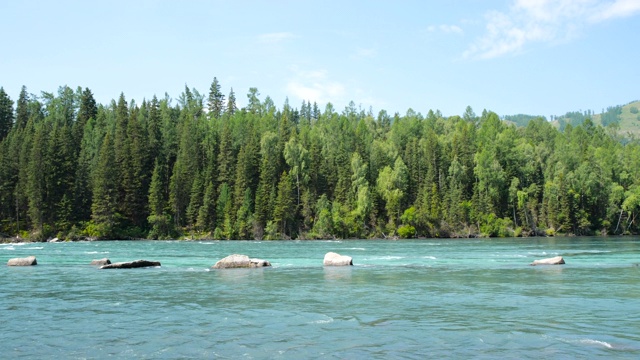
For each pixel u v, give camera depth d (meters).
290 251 65.50
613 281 29.05
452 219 125.19
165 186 128.38
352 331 16.33
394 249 69.38
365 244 87.75
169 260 48.94
